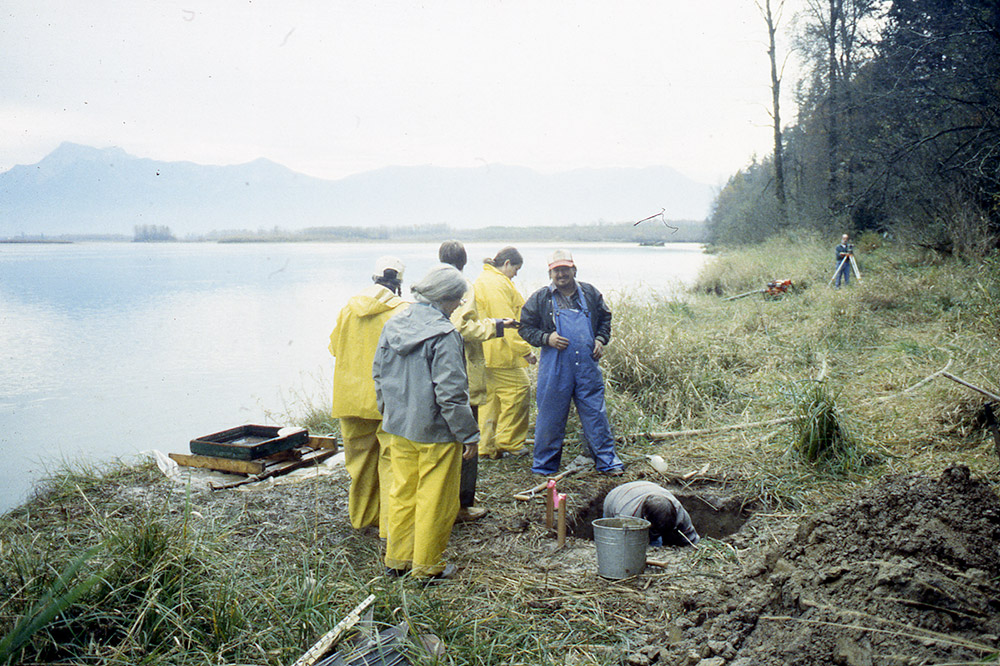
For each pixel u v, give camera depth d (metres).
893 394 6.73
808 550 2.95
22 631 2.53
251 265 44.53
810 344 9.41
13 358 12.63
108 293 25.80
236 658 2.76
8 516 4.79
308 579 3.31
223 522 4.45
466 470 4.58
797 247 23.39
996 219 15.14
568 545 4.23
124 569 3.09
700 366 8.07
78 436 7.59
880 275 13.73
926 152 16.94
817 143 27.33
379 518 4.46
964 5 15.98
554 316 5.48
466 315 5.38
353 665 2.75
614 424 6.56
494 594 3.53
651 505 4.23
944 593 2.50
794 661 2.49
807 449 5.31
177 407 8.96
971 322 9.04
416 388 3.60
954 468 3.06
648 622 3.23
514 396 5.94
